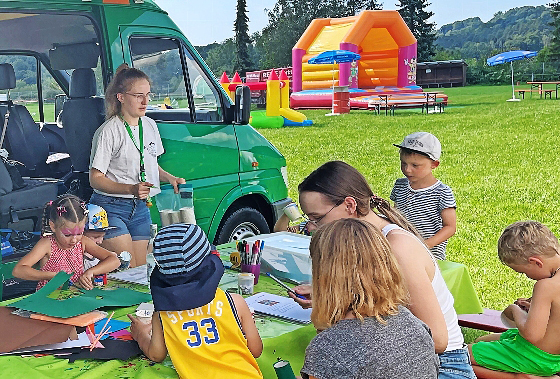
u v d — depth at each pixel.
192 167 5.04
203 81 5.41
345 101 27.56
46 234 3.31
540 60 63.59
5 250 4.07
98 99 5.08
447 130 19.69
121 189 4.19
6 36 5.19
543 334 3.07
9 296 4.06
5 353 2.21
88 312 2.44
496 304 5.51
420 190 4.11
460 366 2.50
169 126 4.93
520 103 28.97
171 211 4.80
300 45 31.97
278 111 23.59
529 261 3.08
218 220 5.28
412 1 75.00
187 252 2.12
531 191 10.44
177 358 2.10
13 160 5.43
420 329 1.99
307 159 14.83
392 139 18.09
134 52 4.88
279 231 4.23
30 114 5.64
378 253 1.98
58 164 5.71
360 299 1.93
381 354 1.87
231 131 5.47
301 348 2.42
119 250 4.15
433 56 77.38
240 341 2.16
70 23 4.84
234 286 3.11
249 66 74.19
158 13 5.05
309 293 2.82
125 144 4.33
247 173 5.61
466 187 11.00
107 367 2.14
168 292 2.11
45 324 2.35
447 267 3.45
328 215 2.58
